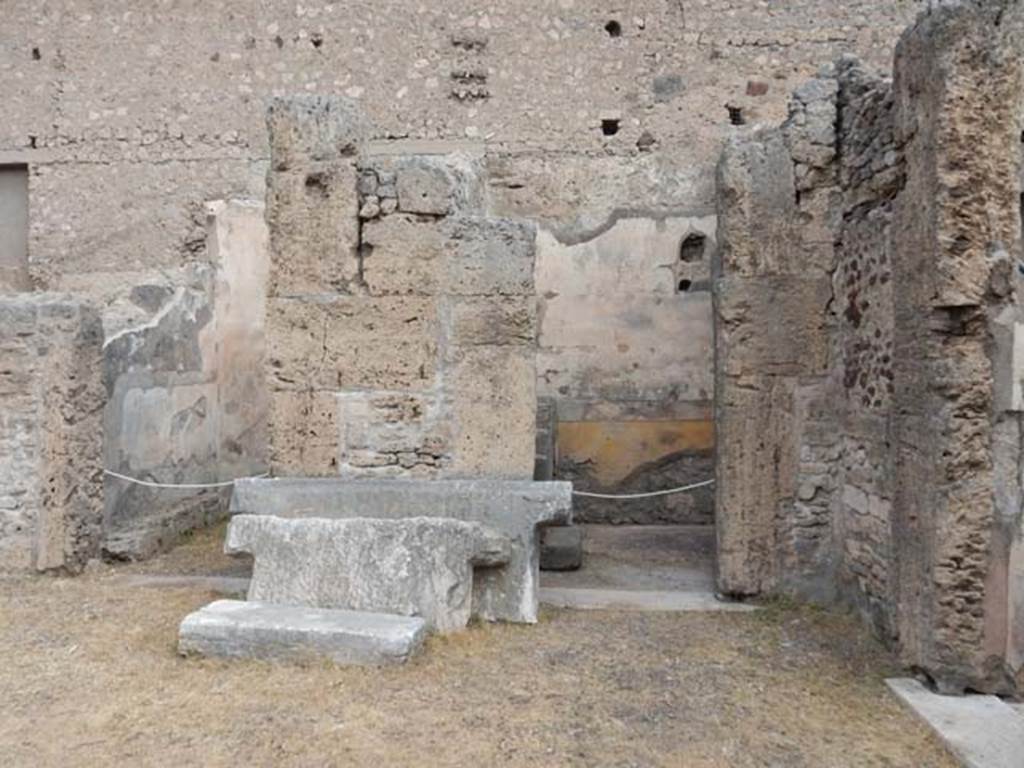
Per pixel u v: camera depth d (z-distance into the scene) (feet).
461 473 16.69
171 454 23.53
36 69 28.22
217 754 10.06
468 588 14.55
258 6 27.55
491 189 26.37
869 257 14.74
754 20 26.32
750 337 16.40
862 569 15.10
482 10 26.89
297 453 16.84
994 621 11.83
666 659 13.39
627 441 25.55
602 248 25.98
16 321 18.35
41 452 18.34
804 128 16.31
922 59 12.32
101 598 16.49
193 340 24.75
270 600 14.58
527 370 16.70
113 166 28.02
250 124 27.63
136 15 27.94
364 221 16.88
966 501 11.78
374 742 10.37
